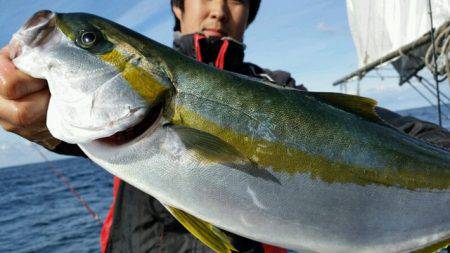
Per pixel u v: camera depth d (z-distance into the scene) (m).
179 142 0.41
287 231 0.43
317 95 0.46
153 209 0.59
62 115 0.40
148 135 0.41
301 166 0.43
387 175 0.45
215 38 0.70
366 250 0.45
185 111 0.42
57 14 0.41
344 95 0.46
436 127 0.61
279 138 0.43
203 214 0.42
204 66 0.43
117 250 0.60
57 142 0.46
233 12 0.73
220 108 0.42
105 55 0.41
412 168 0.46
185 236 0.57
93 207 3.89
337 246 0.44
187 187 0.41
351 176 0.44
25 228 3.28
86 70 0.40
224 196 0.42
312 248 0.43
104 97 0.40
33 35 0.40
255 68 0.79
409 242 0.46
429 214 0.46
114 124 0.40
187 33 0.77
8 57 0.39
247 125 0.42
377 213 0.44
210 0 0.73
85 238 2.61
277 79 0.77
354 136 0.45
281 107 0.43
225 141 0.42
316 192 0.43
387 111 0.66
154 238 0.58
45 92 0.40
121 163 0.41
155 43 0.43
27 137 0.43
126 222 0.60
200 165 0.41
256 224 0.42
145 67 0.42
